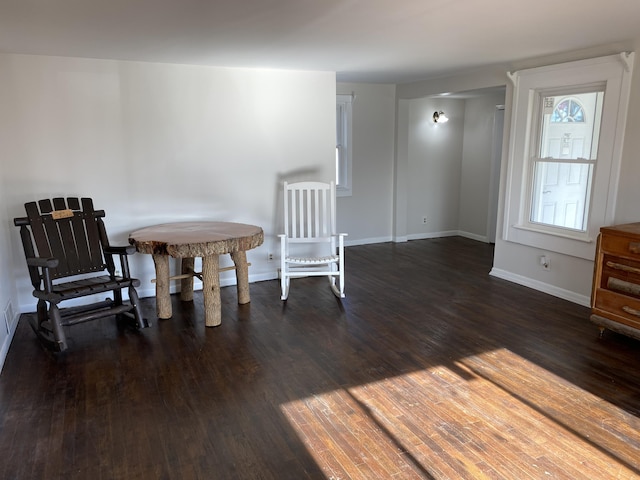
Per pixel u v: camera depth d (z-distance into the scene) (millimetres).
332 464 2154
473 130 7016
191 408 2621
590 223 4020
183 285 4395
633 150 3645
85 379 2963
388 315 4016
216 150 4668
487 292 4594
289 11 2564
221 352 3330
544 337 3525
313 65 4566
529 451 2232
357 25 2906
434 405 2629
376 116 6578
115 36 3188
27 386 2885
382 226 6988
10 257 3943
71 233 3758
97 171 4246
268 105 4809
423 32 3119
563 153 4305
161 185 4500
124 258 3721
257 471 2113
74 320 3490
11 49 3660
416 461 2168
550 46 3723
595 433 2365
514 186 4758
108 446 2297
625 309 3299
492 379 2910
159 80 4344
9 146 3936
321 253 5316
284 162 4980
